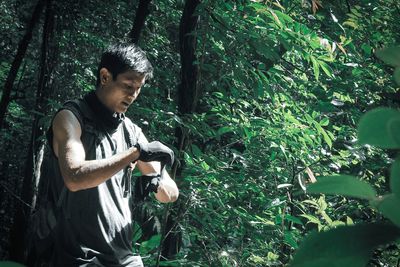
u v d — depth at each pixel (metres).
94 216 2.80
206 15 4.55
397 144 0.36
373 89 4.99
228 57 4.49
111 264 2.86
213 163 4.13
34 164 10.22
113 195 2.86
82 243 2.81
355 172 4.23
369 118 0.37
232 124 4.39
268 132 4.38
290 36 4.48
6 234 13.26
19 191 13.47
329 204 4.14
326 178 0.40
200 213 4.21
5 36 12.99
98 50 11.23
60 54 10.80
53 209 2.82
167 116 4.55
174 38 11.59
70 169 2.66
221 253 3.86
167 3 10.88
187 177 4.04
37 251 2.85
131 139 2.98
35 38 13.09
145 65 2.85
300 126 4.35
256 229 3.96
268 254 3.83
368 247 0.37
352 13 5.36
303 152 4.30
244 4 5.03
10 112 13.38
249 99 4.75
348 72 5.34
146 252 3.99
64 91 10.75
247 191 4.36
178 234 4.36
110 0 10.80
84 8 10.61
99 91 2.86
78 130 2.78
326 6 5.89
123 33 11.25
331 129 5.06
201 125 4.39
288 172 4.29
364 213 4.11
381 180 4.11
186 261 3.81
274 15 4.32
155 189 2.98
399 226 0.37
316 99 5.20
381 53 0.40
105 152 2.85
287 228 4.19
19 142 13.54
